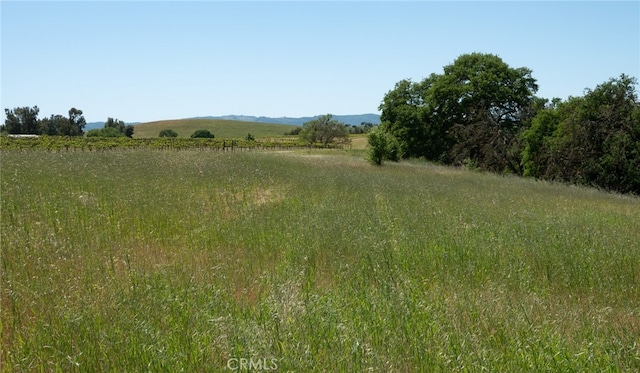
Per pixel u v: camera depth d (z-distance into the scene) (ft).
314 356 14.33
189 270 23.31
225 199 43.80
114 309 17.34
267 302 18.08
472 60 145.07
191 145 169.68
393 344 15.52
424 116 146.51
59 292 19.02
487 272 24.94
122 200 38.88
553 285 23.89
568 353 15.03
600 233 33.40
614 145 87.66
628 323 18.93
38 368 14.03
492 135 120.37
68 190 41.22
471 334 16.46
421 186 58.90
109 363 13.99
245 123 520.01
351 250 27.66
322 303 18.28
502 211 42.52
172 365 13.84
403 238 29.63
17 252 24.18
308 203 42.14
